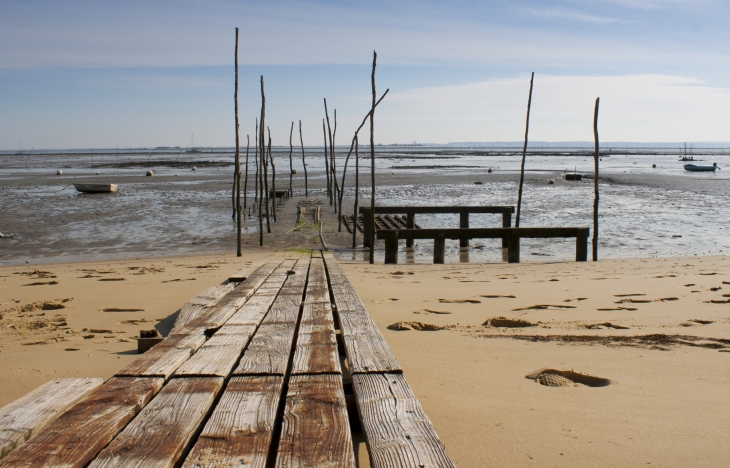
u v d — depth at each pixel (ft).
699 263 43.16
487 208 66.90
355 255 55.72
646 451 10.17
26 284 34.30
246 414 8.63
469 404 12.63
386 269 42.96
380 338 14.03
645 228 71.31
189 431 7.93
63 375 15.30
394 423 8.23
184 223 77.66
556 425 11.39
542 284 32.89
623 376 14.71
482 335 19.57
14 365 16.37
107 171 242.37
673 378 14.46
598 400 12.89
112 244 60.49
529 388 13.79
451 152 631.56
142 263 46.24
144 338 17.99
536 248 58.85
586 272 39.29
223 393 9.70
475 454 10.05
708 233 66.13
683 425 11.35
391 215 85.51
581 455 10.02
